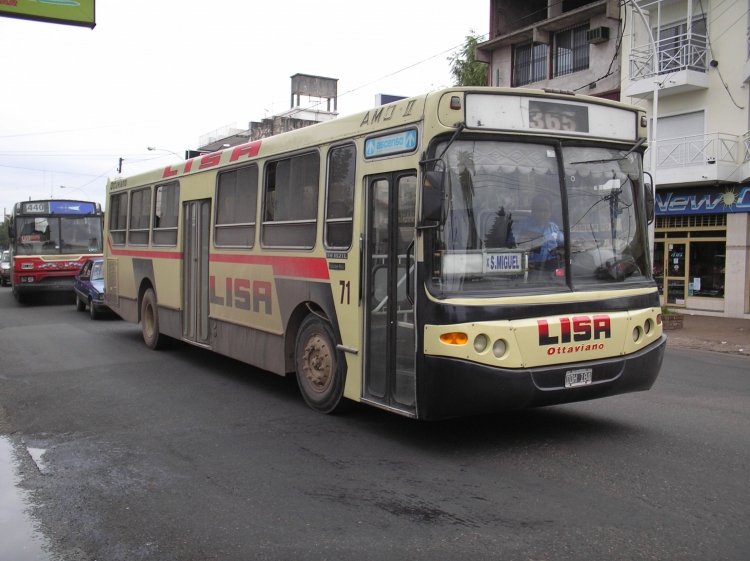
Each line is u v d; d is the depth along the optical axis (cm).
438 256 565
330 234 711
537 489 511
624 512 464
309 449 620
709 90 2156
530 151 605
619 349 620
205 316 1005
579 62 2631
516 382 563
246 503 490
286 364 797
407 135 598
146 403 812
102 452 620
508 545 414
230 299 926
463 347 551
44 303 2366
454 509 473
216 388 896
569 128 620
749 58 2016
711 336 1688
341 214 695
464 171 577
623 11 2392
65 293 2536
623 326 621
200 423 718
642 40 2350
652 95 2273
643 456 592
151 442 650
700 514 460
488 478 537
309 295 744
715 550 404
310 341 757
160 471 564
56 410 784
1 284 3725
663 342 665
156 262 1182
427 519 456
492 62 2988
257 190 859
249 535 435
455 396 555
